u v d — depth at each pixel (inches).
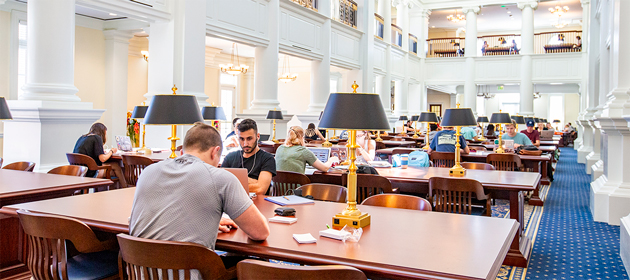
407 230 84.8
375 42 575.2
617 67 199.8
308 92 650.8
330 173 177.9
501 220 93.8
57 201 106.0
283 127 405.4
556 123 1053.8
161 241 67.9
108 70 364.5
